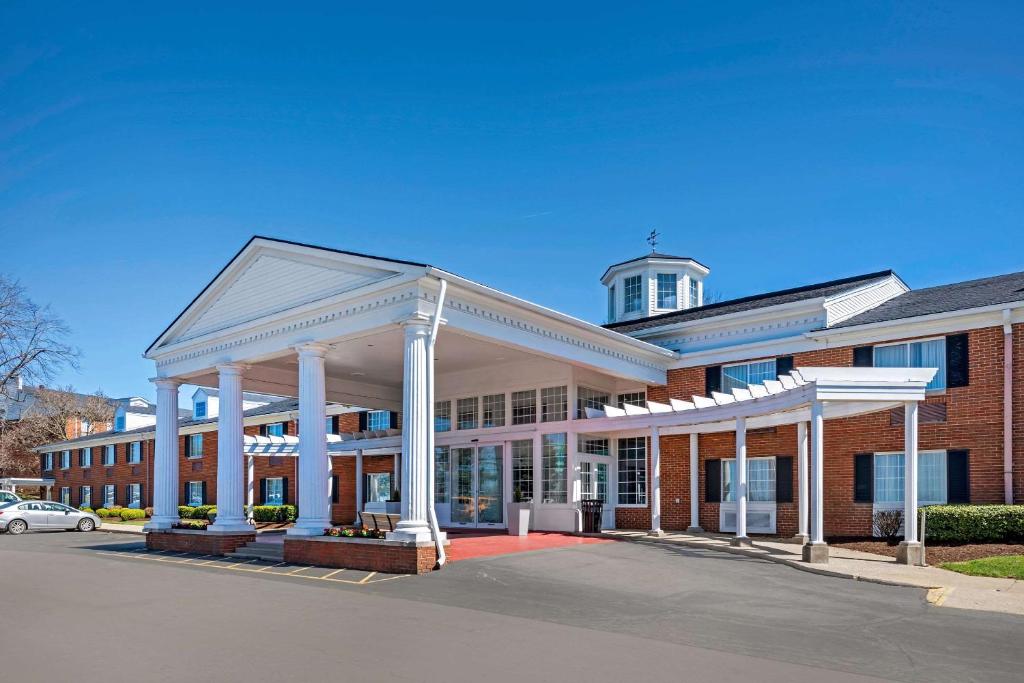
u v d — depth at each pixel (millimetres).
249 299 19469
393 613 10516
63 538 28500
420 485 14703
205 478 40531
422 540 14258
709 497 21594
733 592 12195
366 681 7117
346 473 32812
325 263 17422
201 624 9898
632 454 23078
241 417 20188
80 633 9422
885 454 18766
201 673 7445
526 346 17844
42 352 48344
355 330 16406
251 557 18234
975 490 17297
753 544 17672
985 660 8016
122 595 12547
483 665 7676
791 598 11672
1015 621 10000
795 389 15867
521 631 9297
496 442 22859
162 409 22422
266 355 18906
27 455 60250
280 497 36094
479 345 19734
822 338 19891
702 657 8023
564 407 21625
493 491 22906
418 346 15117
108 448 48969
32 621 10289
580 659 7922
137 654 8250
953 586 12453
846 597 11742
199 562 17828
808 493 19828
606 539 18953
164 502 22094
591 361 20031
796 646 8570
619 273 30641
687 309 26562
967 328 17750
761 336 21406
